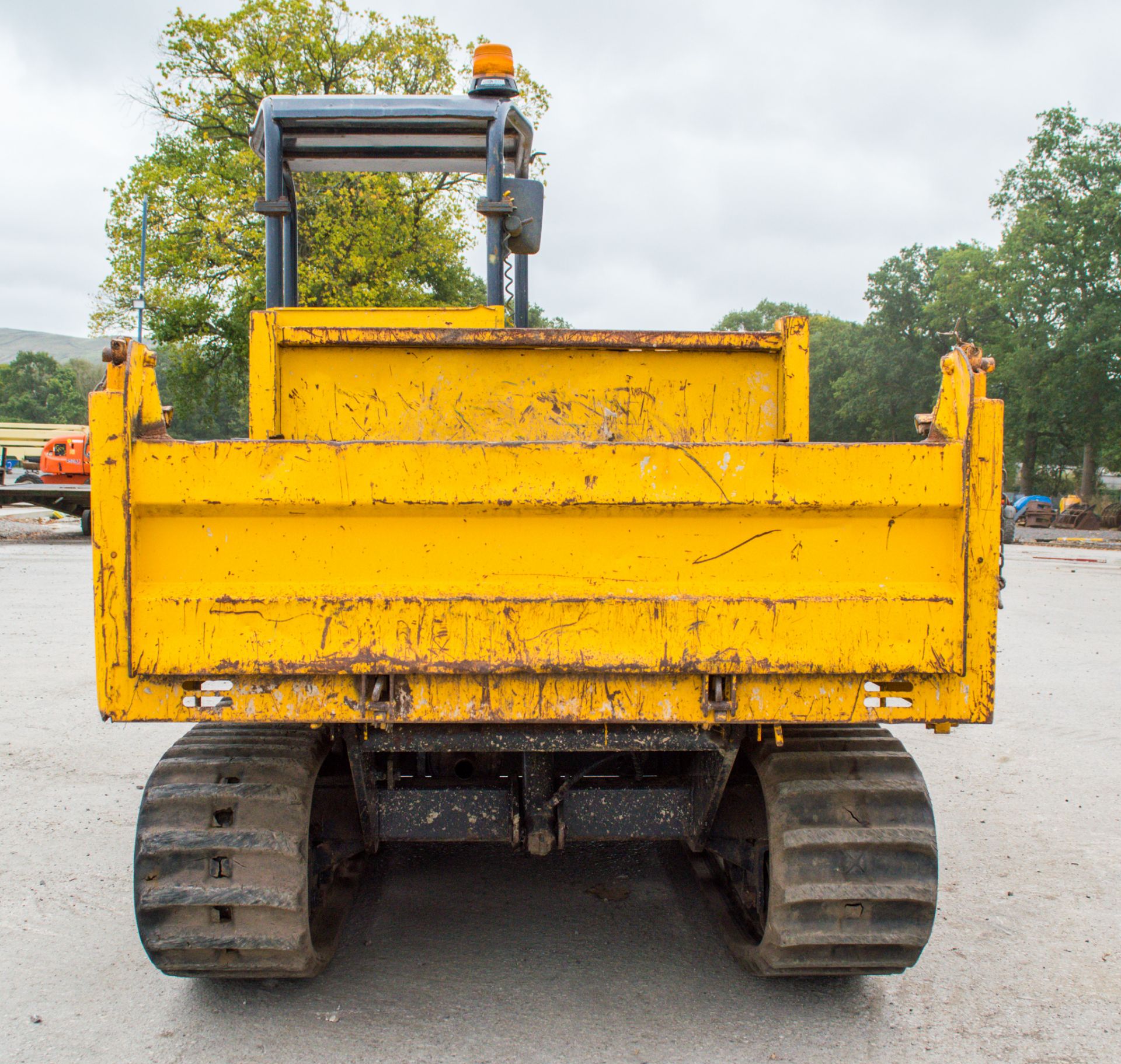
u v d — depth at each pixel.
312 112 4.36
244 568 2.60
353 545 2.62
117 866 4.39
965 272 51.25
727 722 2.63
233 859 2.79
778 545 2.65
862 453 2.60
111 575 2.52
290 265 4.77
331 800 3.42
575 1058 2.90
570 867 4.45
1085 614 13.23
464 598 2.58
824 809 2.90
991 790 5.74
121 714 2.57
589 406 3.43
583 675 2.62
